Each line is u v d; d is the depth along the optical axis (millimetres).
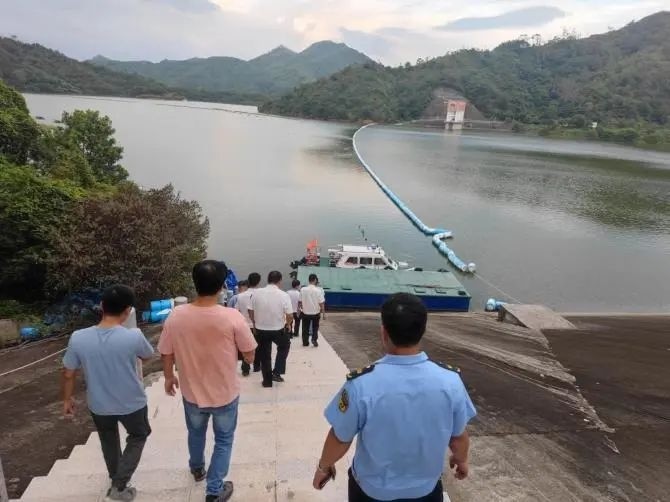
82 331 4148
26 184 17719
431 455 2594
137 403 4277
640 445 6266
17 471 6160
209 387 4125
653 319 21422
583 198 60688
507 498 4977
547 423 6824
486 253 36812
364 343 12898
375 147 110500
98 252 16109
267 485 4465
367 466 2617
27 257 16750
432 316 19562
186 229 19422
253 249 35188
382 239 39625
